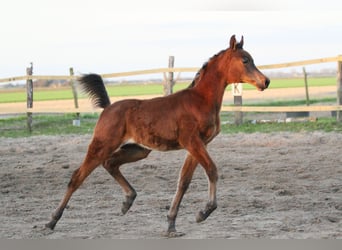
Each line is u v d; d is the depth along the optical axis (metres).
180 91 7.79
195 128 7.55
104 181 11.20
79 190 10.52
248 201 9.36
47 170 12.41
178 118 7.54
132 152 8.08
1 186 10.98
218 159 13.20
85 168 7.72
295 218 8.30
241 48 7.85
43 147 15.69
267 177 11.25
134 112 7.64
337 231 7.63
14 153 14.90
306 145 14.77
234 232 7.62
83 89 8.29
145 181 11.16
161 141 7.59
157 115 7.58
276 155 13.50
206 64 7.84
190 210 8.97
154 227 7.99
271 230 7.69
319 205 9.10
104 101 8.29
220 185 10.67
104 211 8.96
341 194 9.89
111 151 7.68
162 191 10.36
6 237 7.50
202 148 7.50
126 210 8.13
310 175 11.32
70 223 8.21
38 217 8.60
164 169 12.27
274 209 8.89
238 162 12.80
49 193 10.34
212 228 7.86
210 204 7.47
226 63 7.76
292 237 7.33
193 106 7.59
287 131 17.00
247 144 15.17
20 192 10.48
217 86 7.75
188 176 7.67
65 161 13.42
